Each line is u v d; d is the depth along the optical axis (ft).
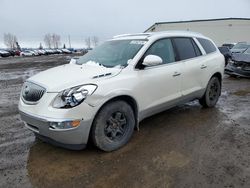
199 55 17.60
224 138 13.62
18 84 34.68
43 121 10.78
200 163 11.06
